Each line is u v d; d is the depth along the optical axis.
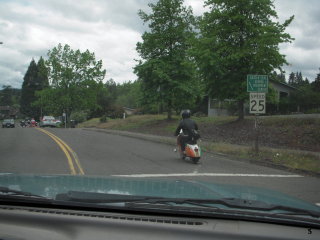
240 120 26.28
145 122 36.44
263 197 3.20
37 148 17.08
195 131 14.56
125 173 11.32
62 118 75.94
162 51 31.69
